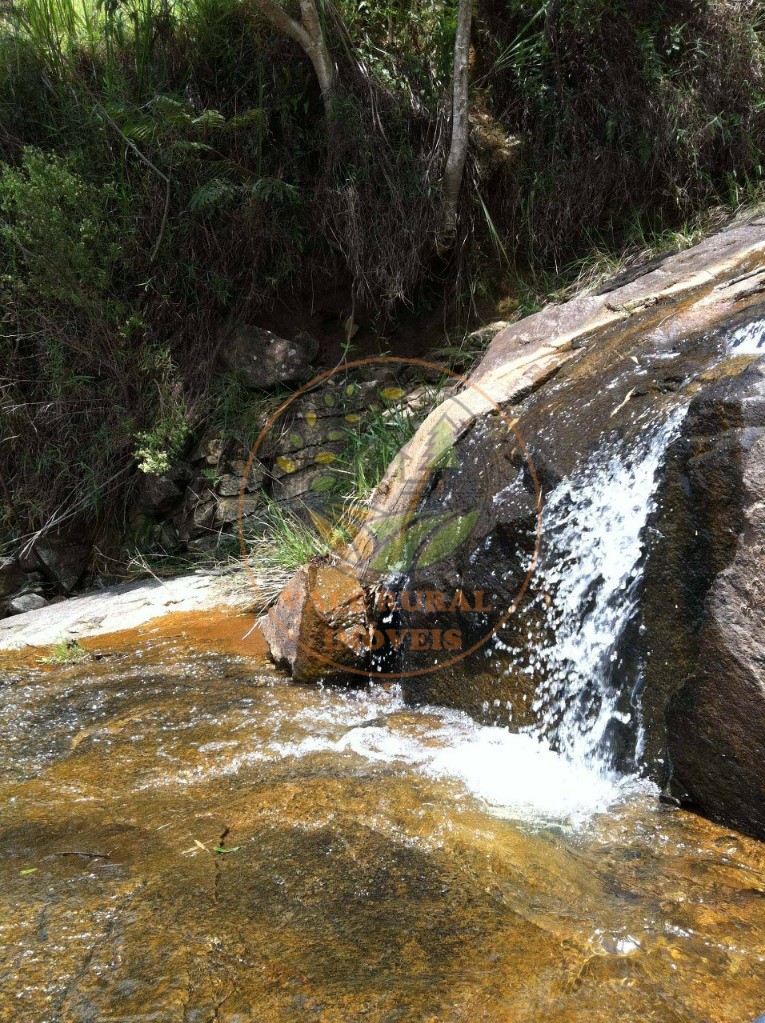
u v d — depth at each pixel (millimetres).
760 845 2271
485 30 6543
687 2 6160
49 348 6398
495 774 2746
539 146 6434
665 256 5582
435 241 6285
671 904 2012
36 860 2275
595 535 2863
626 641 2703
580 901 2029
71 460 6559
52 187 5918
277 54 6332
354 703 3453
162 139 6133
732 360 2869
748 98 6062
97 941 1892
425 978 1748
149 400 6398
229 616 4715
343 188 6223
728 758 2322
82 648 4363
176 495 6137
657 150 6078
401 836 2336
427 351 6547
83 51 6648
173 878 2146
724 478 2441
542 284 6379
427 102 6367
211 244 6363
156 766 2896
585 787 2658
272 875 2152
